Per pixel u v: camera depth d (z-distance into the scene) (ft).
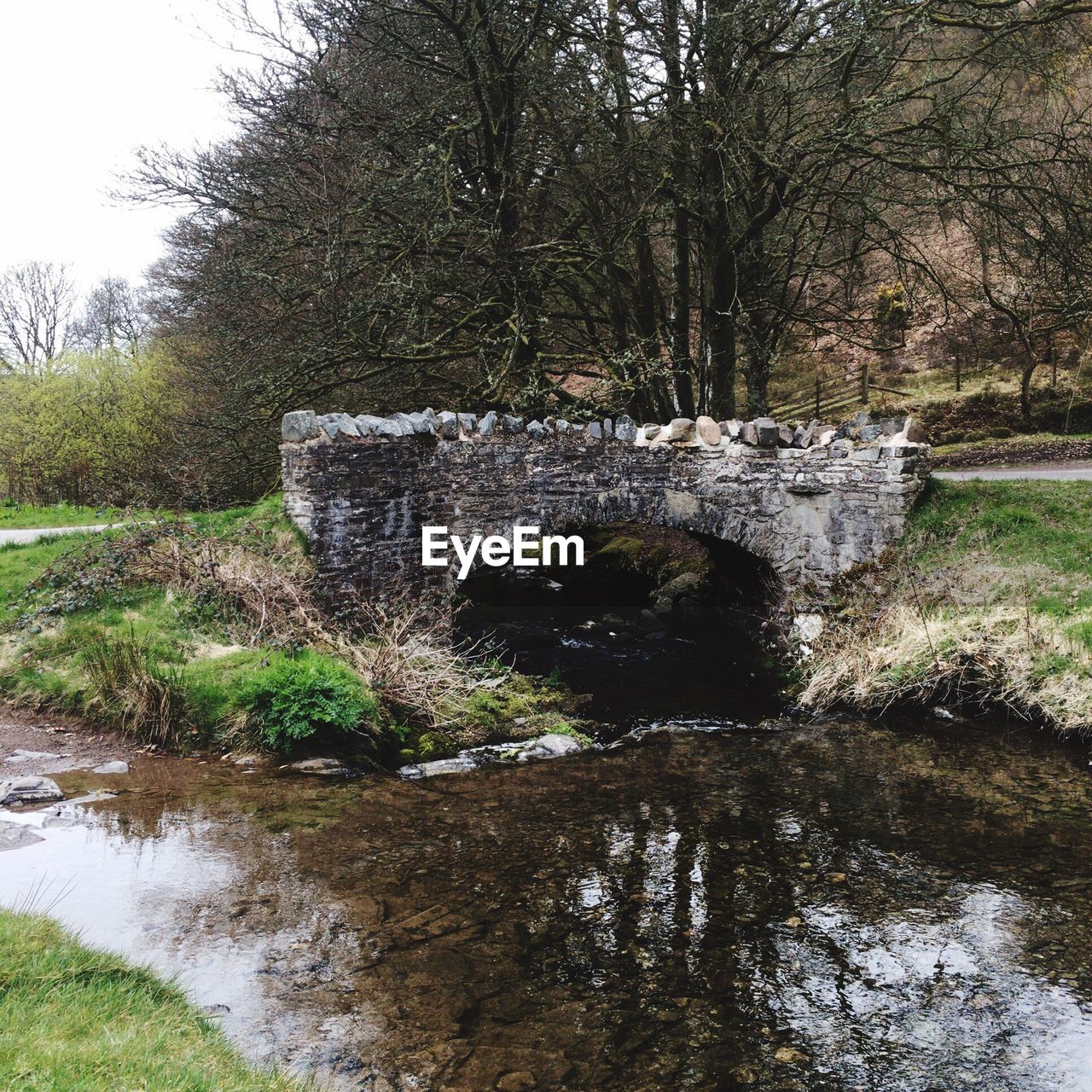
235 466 48.14
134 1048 11.69
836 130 42.37
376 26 42.24
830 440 39.55
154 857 19.67
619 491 38.09
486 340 43.32
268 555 32.63
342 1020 14.58
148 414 76.59
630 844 21.98
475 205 44.65
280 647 29.04
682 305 53.26
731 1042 14.79
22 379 87.51
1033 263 47.47
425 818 22.99
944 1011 15.79
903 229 52.34
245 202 45.78
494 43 42.09
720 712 33.53
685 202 46.68
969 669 32.76
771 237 50.11
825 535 39.19
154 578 32.04
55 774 23.75
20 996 12.67
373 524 33.37
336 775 25.29
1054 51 46.47
